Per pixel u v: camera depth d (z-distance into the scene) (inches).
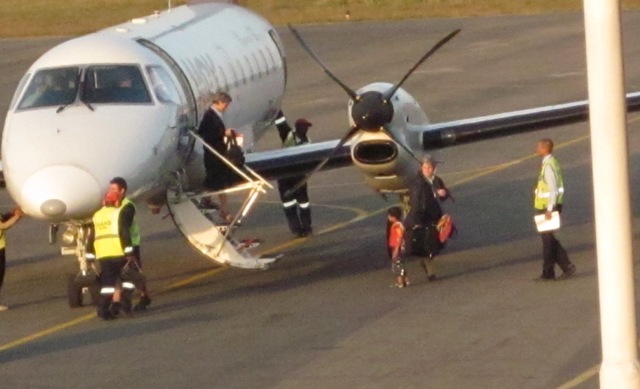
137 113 2262.6
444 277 2421.3
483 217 3088.1
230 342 1987.0
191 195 2412.6
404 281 2341.3
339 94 5521.7
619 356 1150.3
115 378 1804.9
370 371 1775.3
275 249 2824.8
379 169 2447.1
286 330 2049.7
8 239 3088.1
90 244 2249.0
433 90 5590.6
